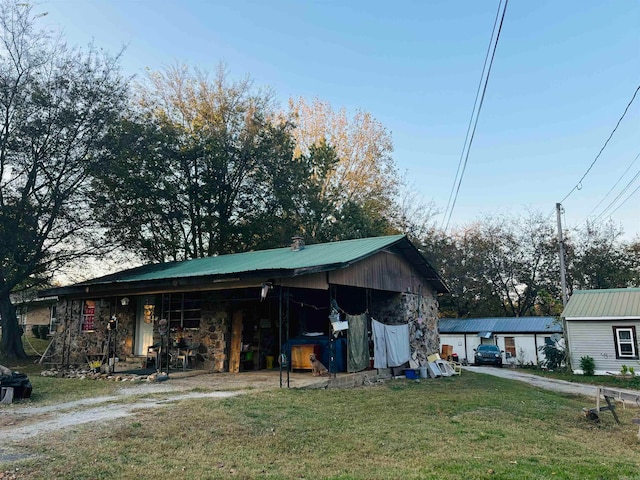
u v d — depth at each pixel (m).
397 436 6.65
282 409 7.80
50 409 7.72
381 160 33.03
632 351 19.98
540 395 12.72
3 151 17.39
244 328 13.55
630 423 9.17
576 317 20.94
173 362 13.97
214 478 4.68
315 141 32.06
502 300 39.03
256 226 25.02
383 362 13.28
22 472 4.66
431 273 17.23
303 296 15.20
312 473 4.96
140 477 4.64
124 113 20.48
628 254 35.44
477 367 25.70
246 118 25.84
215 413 7.21
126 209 21.42
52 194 18.27
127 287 13.48
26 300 24.03
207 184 23.64
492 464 5.42
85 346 16.39
